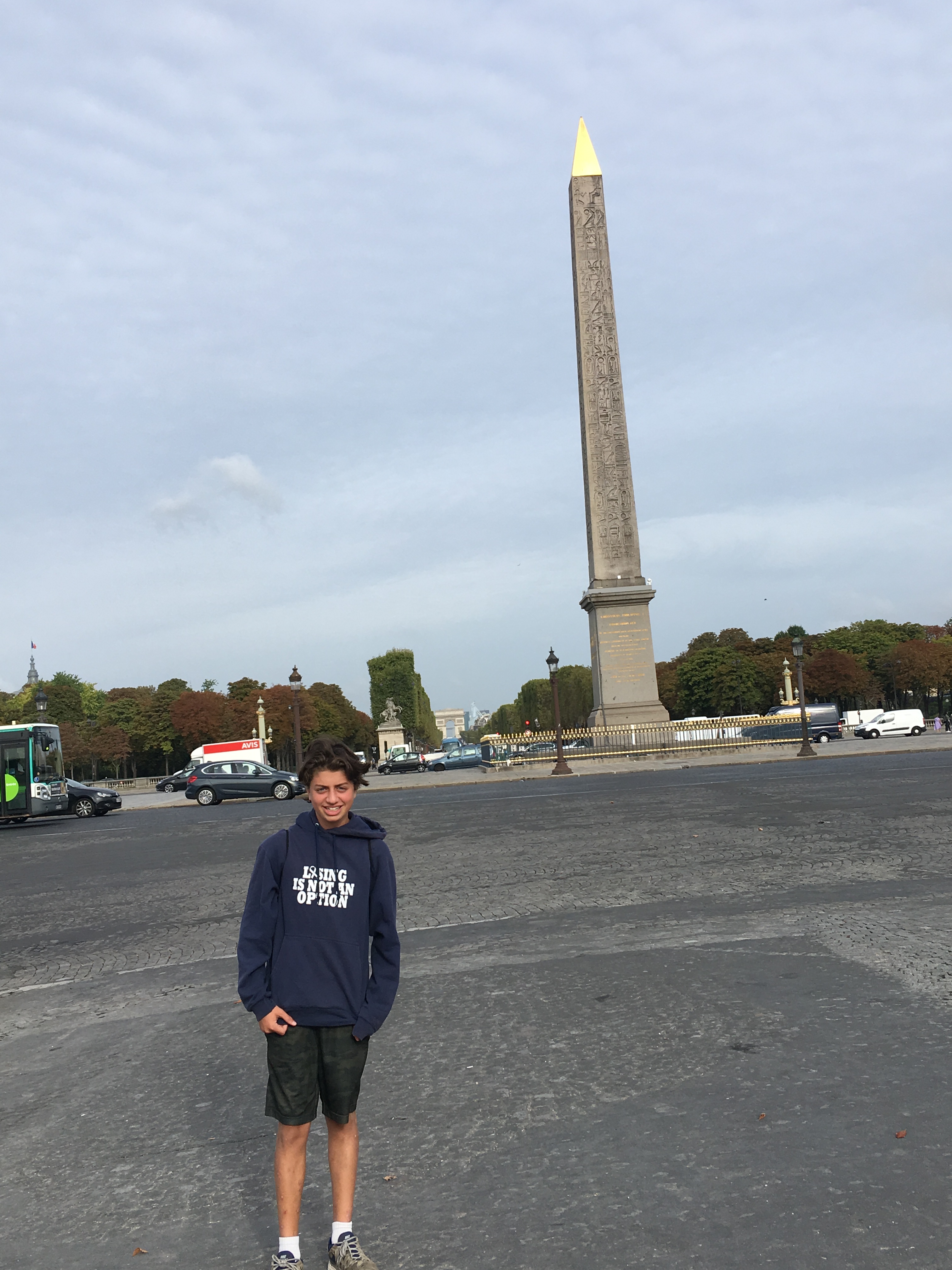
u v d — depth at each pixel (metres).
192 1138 5.36
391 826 21.86
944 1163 4.28
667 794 24.58
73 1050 7.27
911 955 7.74
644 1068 5.72
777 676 103.94
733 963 7.92
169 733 110.44
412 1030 6.86
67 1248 4.23
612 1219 4.04
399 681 128.75
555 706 41.12
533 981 7.90
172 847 21.94
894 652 109.19
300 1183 3.81
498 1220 4.11
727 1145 4.63
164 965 9.88
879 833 15.01
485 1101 5.44
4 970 10.35
